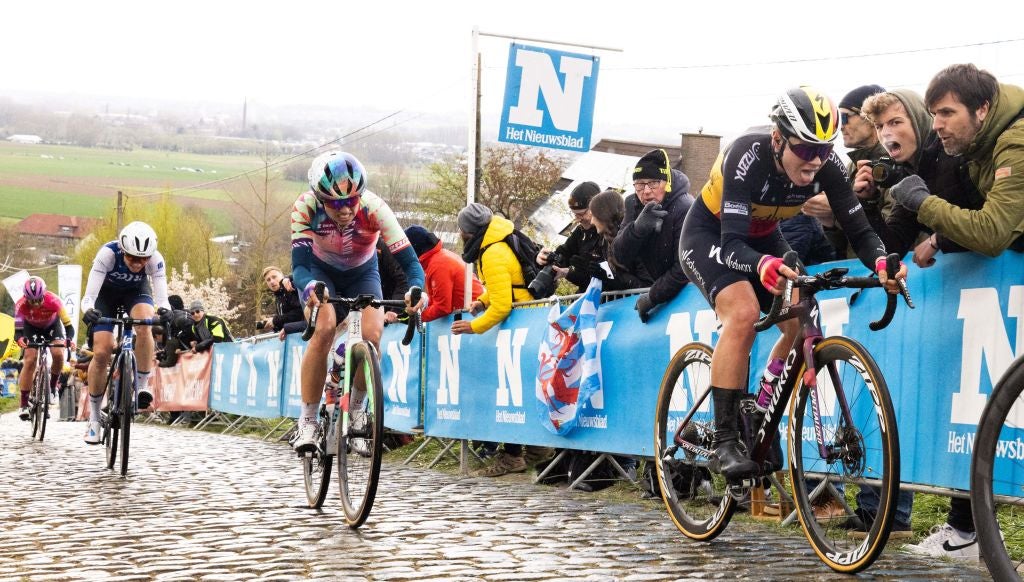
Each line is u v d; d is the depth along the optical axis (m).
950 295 3.43
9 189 91.38
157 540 3.88
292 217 4.79
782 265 3.12
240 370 11.28
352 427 4.20
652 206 4.85
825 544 3.26
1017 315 3.19
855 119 4.27
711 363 3.60
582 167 26.67
